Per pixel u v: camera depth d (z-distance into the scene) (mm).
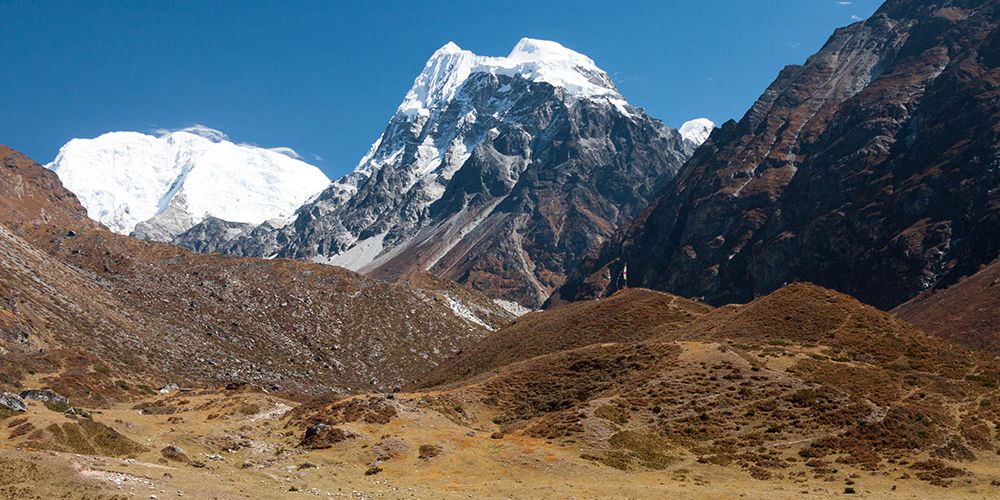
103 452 56312
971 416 65125
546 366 90750
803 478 54406
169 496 42406
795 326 92312
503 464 57438
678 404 68688
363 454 60562
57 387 101312
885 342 84812
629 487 51469
